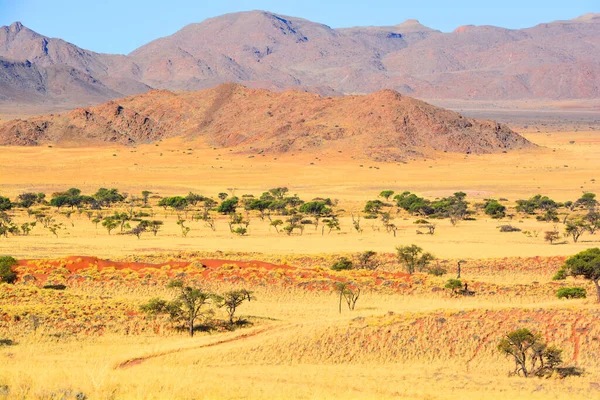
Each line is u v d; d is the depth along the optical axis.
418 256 108.88
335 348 55.72
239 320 66.44
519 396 44.41
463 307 65.25
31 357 49.47
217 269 91.56
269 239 143.62
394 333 58.16
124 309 67.75
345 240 140.75
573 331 58.59
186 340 58.34
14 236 147.88
